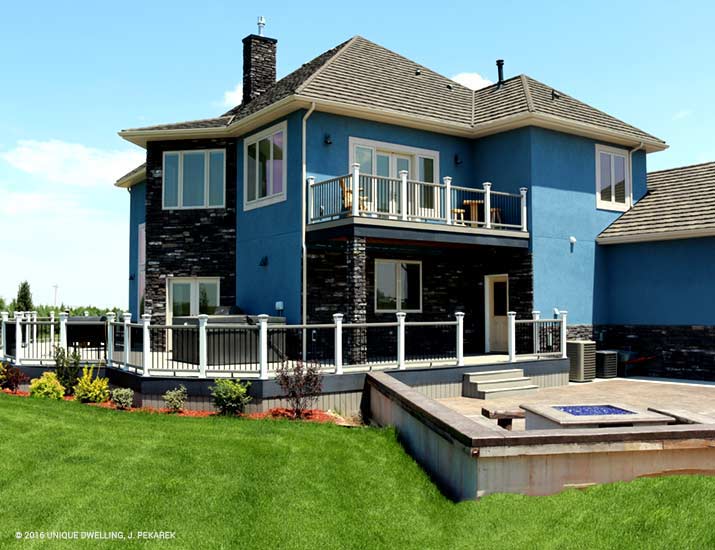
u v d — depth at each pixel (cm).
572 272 1917
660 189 2119
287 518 662
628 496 662
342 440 955
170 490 729
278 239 1700
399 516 678
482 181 1962
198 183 1914
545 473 668
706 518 625
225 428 1020
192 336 1375
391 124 1802
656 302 1884
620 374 1869
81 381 1313
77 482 746
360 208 1559
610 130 1972
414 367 1414
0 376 1459
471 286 1986
